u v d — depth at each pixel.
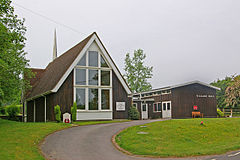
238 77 37.72
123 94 27.72
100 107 26.28
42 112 28.42
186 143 13.80
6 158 9.67
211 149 12.50
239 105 43.72
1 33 18.88
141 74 54.97
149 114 39.19
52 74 31.03
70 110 24.98
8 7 20.20
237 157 10.78
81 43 28.38
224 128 17.61
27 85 25.19
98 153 11.78
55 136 15.35
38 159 10.10
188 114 35.72
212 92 37.97
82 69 25.97
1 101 25.00
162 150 12.30
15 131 16.11
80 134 16.16
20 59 23.00
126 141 13.95
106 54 26.89
